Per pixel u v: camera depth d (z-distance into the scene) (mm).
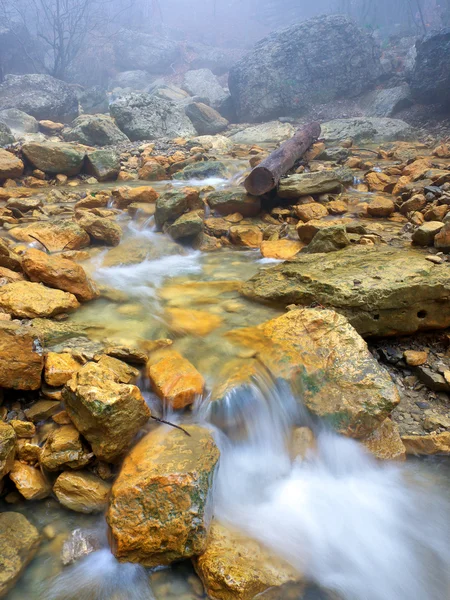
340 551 2797
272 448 3443
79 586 2518
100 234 6105
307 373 3547
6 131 12531
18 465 2969
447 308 4215
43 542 2721
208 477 2764
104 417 2832
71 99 18781
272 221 7258
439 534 2918
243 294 4812
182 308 4574
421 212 6996
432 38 16188
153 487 2629
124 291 4910
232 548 2645
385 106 17250
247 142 15945
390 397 3332
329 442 3367
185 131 15617
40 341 3615
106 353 3641
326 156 11406
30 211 7406
